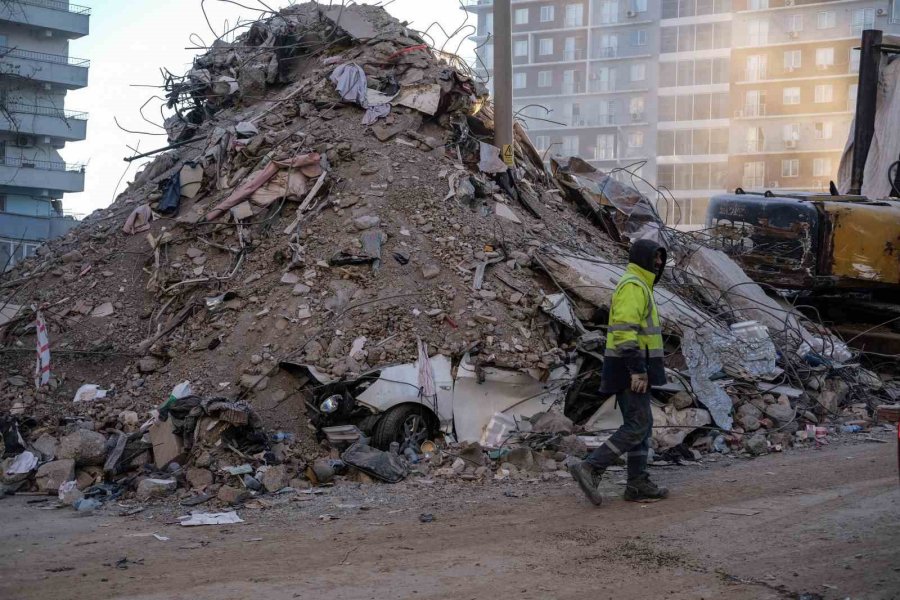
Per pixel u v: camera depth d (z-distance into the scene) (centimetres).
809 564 521
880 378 1190
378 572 523
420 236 1005
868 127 1432
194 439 775
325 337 877
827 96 6294
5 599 484
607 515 649
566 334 938
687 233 1331
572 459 819
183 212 1134
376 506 691
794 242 1238
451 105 1228
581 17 7106
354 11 1381
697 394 922
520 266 999
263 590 493
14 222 3422
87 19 4875
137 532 627
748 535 584
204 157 1163
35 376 940
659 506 672
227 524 645
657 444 868
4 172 4481
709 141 6669
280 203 1075
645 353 687
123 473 777
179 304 1009
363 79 1209
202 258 1054
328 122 1173
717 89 6662
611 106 7050
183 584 505
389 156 1107
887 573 499
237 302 964
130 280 1070
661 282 1151
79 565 546
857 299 1307
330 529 625
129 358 962
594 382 912
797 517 623
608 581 502
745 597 471
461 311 915
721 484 738
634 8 6931
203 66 1428
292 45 1355
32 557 565
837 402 1034
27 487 763
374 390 816
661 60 6875
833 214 1216
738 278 1204
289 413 841
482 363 866
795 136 6388
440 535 604
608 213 1296
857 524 598
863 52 1432
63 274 1103
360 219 1006
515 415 873
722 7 6638
